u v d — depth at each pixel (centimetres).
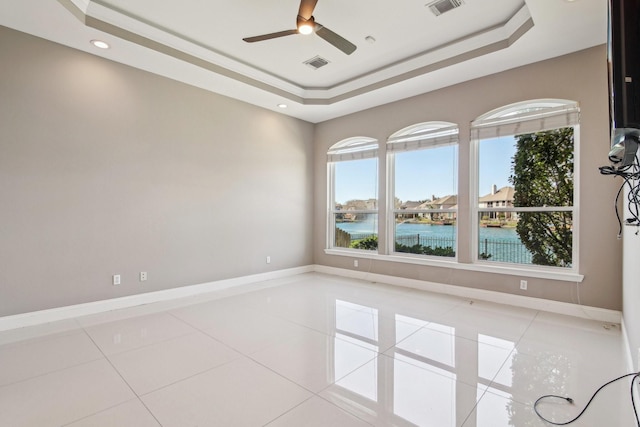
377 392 207
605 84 324
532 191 380
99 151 356
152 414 182
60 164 331
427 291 455
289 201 570
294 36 351
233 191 485
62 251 333
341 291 457
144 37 334
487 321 333
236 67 412
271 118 538
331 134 587
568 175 356
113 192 367
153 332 302
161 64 374
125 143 375
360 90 464
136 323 326
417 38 354
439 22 324
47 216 323
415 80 414
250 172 508
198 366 238
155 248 402
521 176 388
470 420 179
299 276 562
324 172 600
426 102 456
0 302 299
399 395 204
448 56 372
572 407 190
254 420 178
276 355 257
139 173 387
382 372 232
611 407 189
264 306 386
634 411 182
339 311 368
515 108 390
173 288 419
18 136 306
